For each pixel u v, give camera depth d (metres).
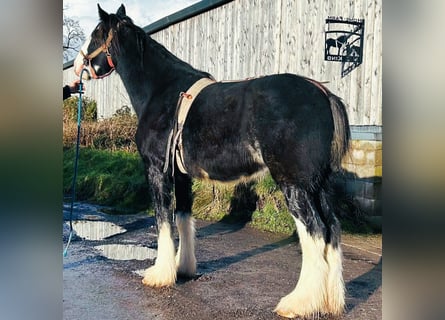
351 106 5.88
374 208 5.35
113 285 3.68
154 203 3.68
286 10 6.91
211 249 4.81
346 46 5.89
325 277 2.96
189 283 3.72
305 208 2.90
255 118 3.01
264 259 4.43
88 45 4.07
